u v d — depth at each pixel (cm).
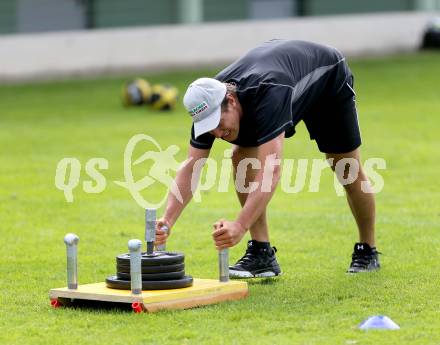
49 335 1833
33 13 8781
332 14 10006
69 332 1845
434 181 3853
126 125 5625
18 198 3600
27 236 2939
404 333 1789
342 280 2256
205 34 8394
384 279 2252
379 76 7531
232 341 1758
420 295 2088
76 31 8606
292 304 2028
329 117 2211
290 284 2231
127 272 2002
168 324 1866
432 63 8138
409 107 6078
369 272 2330
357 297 2081
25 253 2700
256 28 8575
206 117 1953
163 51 8238
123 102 6525
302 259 2542
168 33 8238
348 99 2198
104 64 8025
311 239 2819
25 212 3334
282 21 8688
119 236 2928
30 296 2178
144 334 1809
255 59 2047
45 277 2392
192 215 3250
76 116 6059
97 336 1812
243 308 1989
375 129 5288
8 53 7650
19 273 2441
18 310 2044
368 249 2348
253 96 1970
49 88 7331
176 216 2098
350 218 3131
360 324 1845
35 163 4419
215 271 2427
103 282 2181
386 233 2859
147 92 6469
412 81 7212
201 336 1792
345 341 1747
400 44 9112
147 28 8225
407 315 1927
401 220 3077
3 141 5122
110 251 2711
